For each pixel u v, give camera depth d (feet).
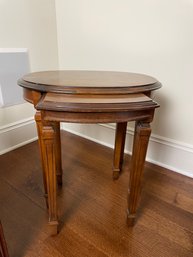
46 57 5.75
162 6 4.02
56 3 5.53
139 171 2.89
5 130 5.27
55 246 3.03
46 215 3.56
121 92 2.60
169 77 4.36
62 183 4.33
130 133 5.32
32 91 2.74
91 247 3.02
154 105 2.44
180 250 3.02
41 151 3.26
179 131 4.58
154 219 3.53
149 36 4.35
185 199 4.01
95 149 5.71
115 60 5.02
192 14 3.76
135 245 3.07
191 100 4.23
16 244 3.05
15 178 4.47
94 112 2.32
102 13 4.83
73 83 2.77
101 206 3.77
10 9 4.69
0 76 4.83
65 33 5.67
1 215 3.54
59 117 2.38
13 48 4.94
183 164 4.71
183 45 4.01
